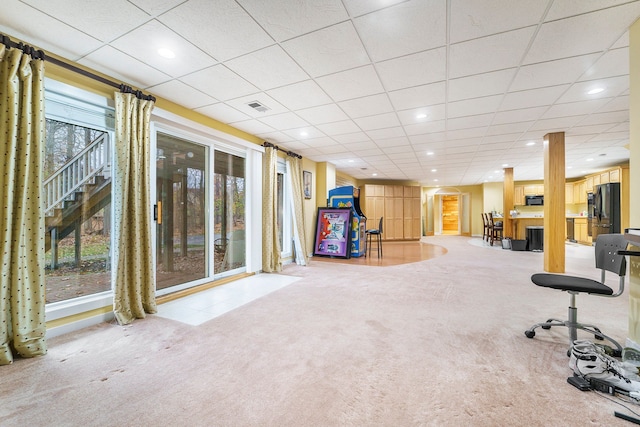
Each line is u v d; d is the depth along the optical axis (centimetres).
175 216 406
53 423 136
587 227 862
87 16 187
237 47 225
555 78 274
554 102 333
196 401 153
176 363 192
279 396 157
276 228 514
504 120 397
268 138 495
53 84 226
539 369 182
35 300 205
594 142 514
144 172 288
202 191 402
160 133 339
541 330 245
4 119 192
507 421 136
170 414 142
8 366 188
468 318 274
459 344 219
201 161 400
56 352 208
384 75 270
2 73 193
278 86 294
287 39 214
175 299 339
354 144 536
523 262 586
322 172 711
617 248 209
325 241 680
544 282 219
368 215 1034
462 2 175
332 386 166
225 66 254
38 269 207
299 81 283
